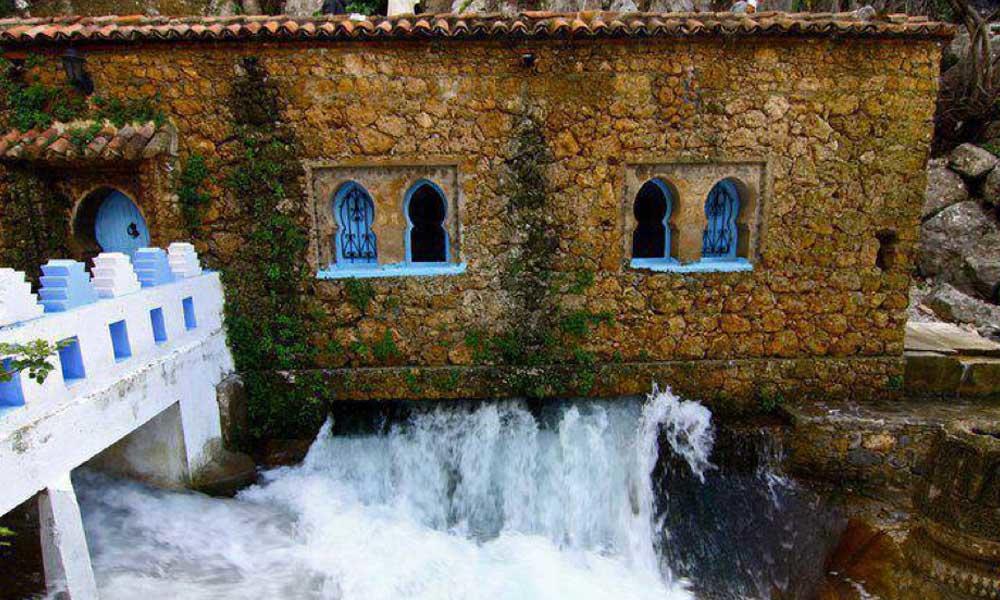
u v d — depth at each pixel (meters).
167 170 6.91
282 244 7.20
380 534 6.82
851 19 6.94
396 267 7.45
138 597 5.04
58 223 7.07
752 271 7.45
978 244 12.53
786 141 7.16
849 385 7.66
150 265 5.91
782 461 7.20
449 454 7.71
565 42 6.82
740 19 6.80
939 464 4.98
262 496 6.85
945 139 15.00
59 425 4.30
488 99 6.96
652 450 7.46
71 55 6.45
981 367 7.63
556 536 7.54
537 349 7.52
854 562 6.52
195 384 6.42
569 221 7.28
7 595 4.52
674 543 7.20
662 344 7.56
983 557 4.66
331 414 7.56
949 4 15.05
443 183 7.25
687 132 7.10
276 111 6.91
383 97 6.92
